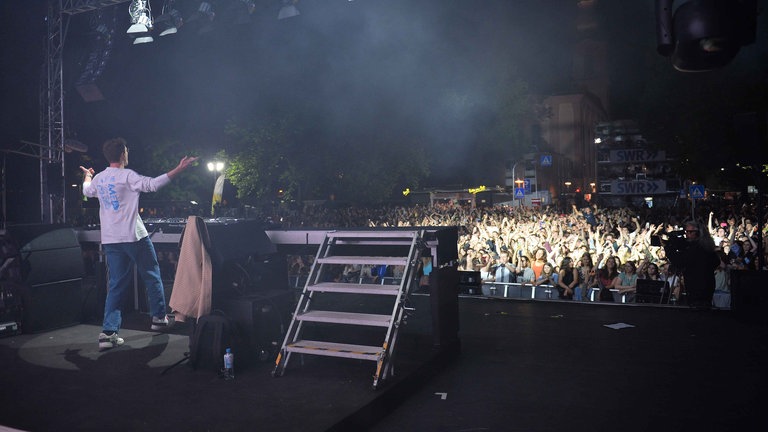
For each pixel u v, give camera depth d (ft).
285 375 15.47
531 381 16.01
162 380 15.02
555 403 14.28
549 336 21.02
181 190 126.31
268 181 102.89
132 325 21.40
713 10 8.73
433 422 13.32
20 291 20.02
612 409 13.80
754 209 63.62
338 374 15.49
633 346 19.48
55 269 20.92
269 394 13.88
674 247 25.96
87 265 39.50
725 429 12.50
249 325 16.43
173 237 20.65
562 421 13.14
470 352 19.06
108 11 45.73
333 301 25.71
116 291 18.17
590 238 44.29
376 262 16.24
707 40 9.02
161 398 13.62
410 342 18.58
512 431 12.64
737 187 78.43
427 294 28.37
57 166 42.73
